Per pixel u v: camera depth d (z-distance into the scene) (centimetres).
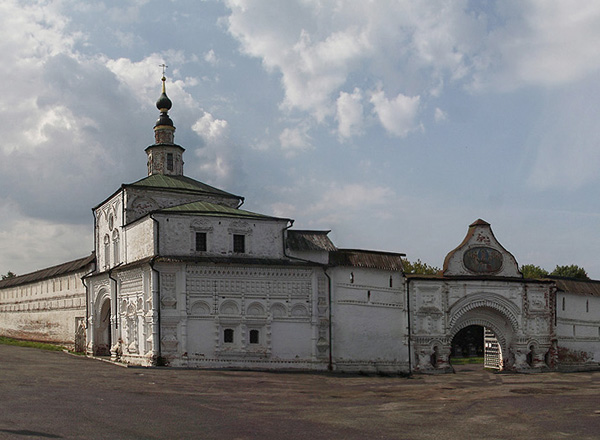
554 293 4494
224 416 1973
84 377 2934
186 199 4525
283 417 2006
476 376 4056
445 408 2359
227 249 3844
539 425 1984
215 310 3675
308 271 3941
